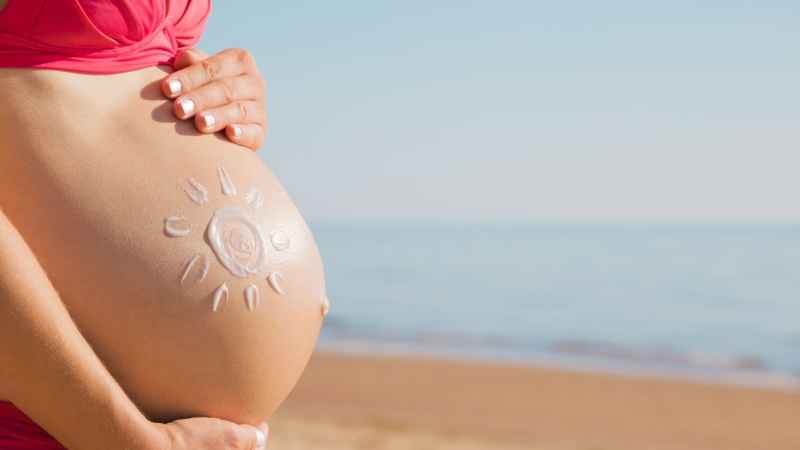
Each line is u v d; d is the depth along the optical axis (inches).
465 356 807.1
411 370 678.5
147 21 62.9
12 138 55.7
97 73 59.9
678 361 801.6
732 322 1282.0
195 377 59.5
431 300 1663.4
